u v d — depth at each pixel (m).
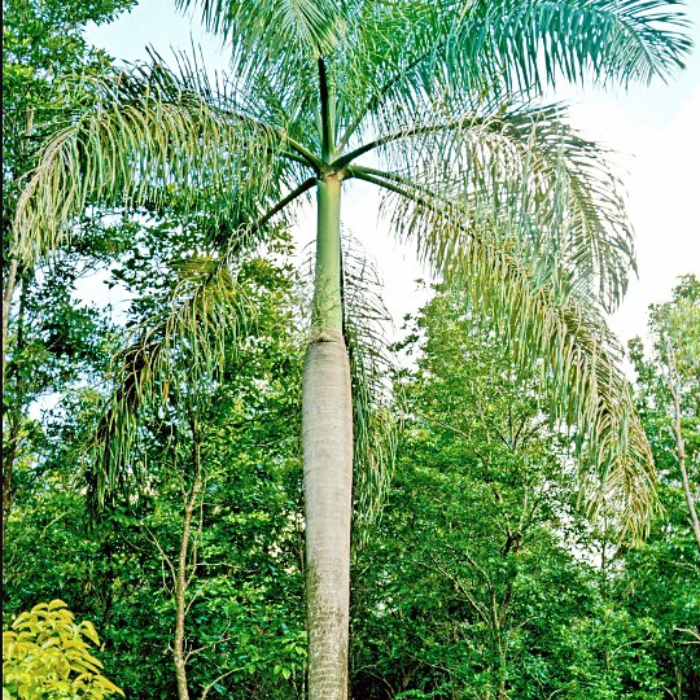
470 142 7.05
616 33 7.14
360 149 7.72
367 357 8.53
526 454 16.38
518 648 15.12
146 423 9.90
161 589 11.13
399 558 15.75
